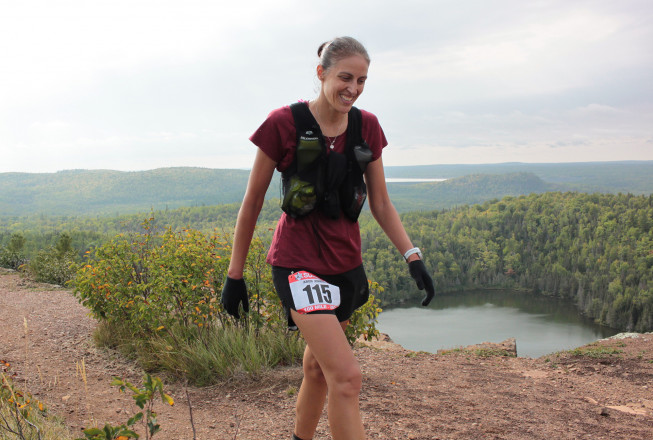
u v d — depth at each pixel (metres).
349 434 1.64
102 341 5.59
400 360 5.79
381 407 3.74
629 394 4.78
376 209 2.05
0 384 2.82
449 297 122.31
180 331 5.07
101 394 3.99
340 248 1.86
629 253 123.56
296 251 1.84
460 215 162.25
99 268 5.77
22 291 9.97
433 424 3.40
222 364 4.43
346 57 1.72
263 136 1.80
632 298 96.25
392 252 110.75
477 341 74.12
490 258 137.75
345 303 1.94
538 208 159.50
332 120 1.83
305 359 1.99
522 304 114.19
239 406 3.73
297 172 1.82
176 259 5.17
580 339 80.00
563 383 5.16
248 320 5.07
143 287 5.23
